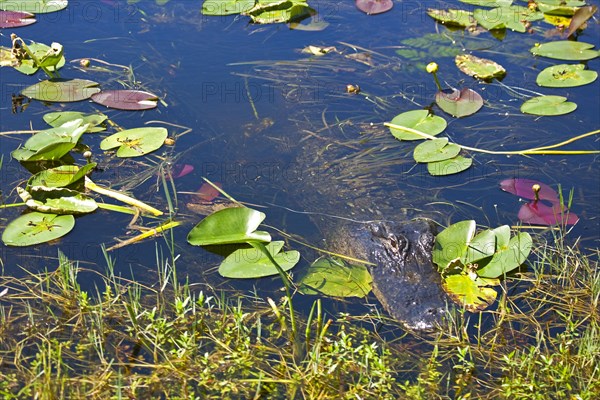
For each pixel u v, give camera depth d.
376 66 6.84
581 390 3.63
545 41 7.37
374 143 5.79
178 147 5.64
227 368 3.69
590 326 4.09
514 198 5.20
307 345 3.86
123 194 5.02
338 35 7.38
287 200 5.15
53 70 6.45
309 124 6.00
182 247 4.64
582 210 5.09
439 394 3.65
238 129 5.89
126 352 3.77
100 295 4.20
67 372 3.59
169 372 3.63
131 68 6.52
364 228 4.79
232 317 4.05
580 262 4.54
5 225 4.72
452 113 6.12
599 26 7.72
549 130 6.03
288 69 6.73
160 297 4.20
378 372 3.63
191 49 7.00
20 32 7.10
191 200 5.07
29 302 4.09
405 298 4.23
